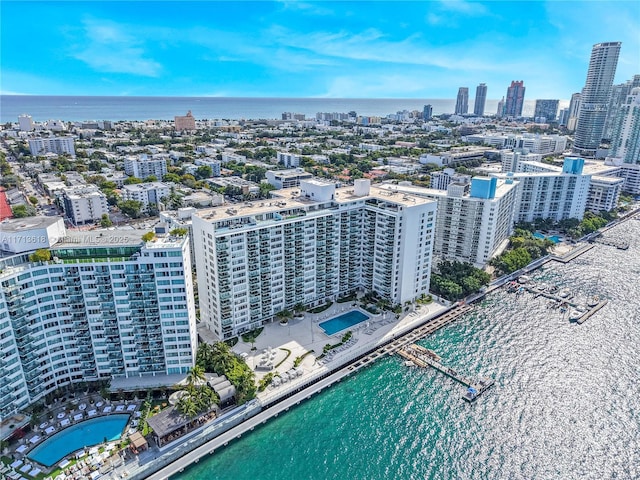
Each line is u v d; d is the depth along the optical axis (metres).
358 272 198.88
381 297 188.75
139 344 135.75
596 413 130.50
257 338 164.75
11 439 116.75
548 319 184.12
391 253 179.38
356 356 157.12
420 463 115.25
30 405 125.69
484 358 158.12
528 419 128.88
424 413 132.62
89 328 131.00
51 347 128.75
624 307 193.88
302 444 121.69
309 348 159.12
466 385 144.00
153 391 134.25
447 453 118.19
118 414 127.94
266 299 169.75
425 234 184.50
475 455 117.19
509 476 110.56
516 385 143.62
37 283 121.75
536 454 116.94
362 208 187.75
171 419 118.88
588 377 146.50
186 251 134.38
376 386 144.62
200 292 170.00
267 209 165.50
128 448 115.56
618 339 168.50
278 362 150.38
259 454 118.31
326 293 189.50
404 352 161.62
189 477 111.06
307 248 175.38
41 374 127.88
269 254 163.88
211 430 121.19
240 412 128.50
